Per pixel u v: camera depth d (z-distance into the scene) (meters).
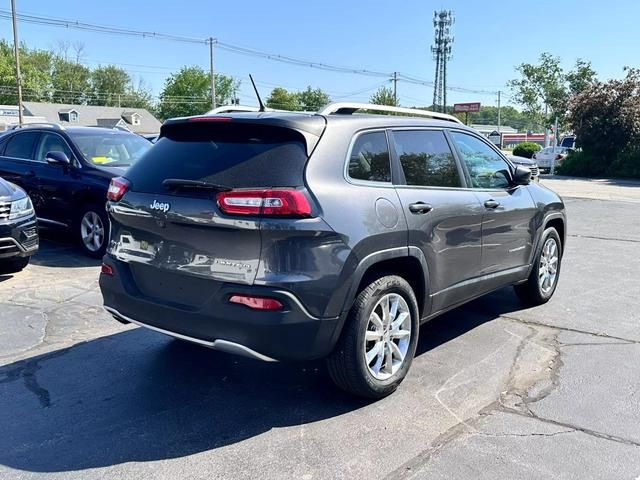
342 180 3.56
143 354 4.59
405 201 3.89
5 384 4.04
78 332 5.07
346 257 3.40
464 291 4.59
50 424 3.50
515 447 3.24
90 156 8.33
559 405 3.75
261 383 4.08
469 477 2.96
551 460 3.11
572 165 29.84
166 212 3.54
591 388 4.00
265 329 3.24
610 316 5.62
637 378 4.16
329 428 3.46
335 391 3.96
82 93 95.81
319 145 3.52
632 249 8.98
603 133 28.41
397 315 3.90
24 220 6.77
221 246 3.35
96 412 3.65
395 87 76.12
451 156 4.57
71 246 8.86
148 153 4.01
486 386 4.03
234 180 3.39
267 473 3.00
